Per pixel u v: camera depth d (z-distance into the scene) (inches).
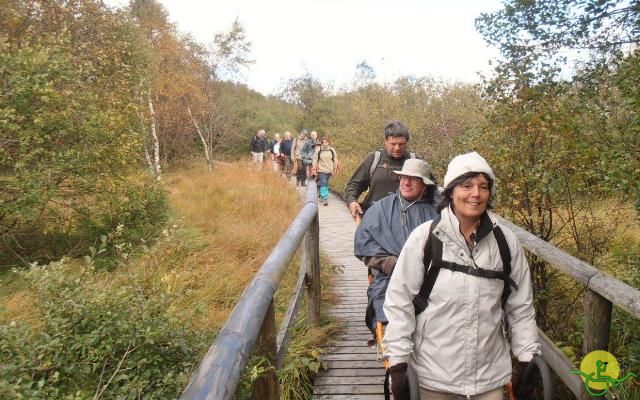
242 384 75.4
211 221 352.8
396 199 122.8
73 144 291.1
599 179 164.6
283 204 429.4
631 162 142.9
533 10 189.0
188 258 239.1
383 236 117.2
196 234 307.0
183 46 844.6
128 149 326.6
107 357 112.0
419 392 75.0
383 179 158.7
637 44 182.7
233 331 61.7
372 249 116.4
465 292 77.8
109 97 352.8
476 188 76.0
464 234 79.5
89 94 306.8
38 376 108.1
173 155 997.8
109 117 311.4
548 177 168.6
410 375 76.6
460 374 79.2
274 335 89.3
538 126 174.7
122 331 115.5
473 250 78.5
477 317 78.2
